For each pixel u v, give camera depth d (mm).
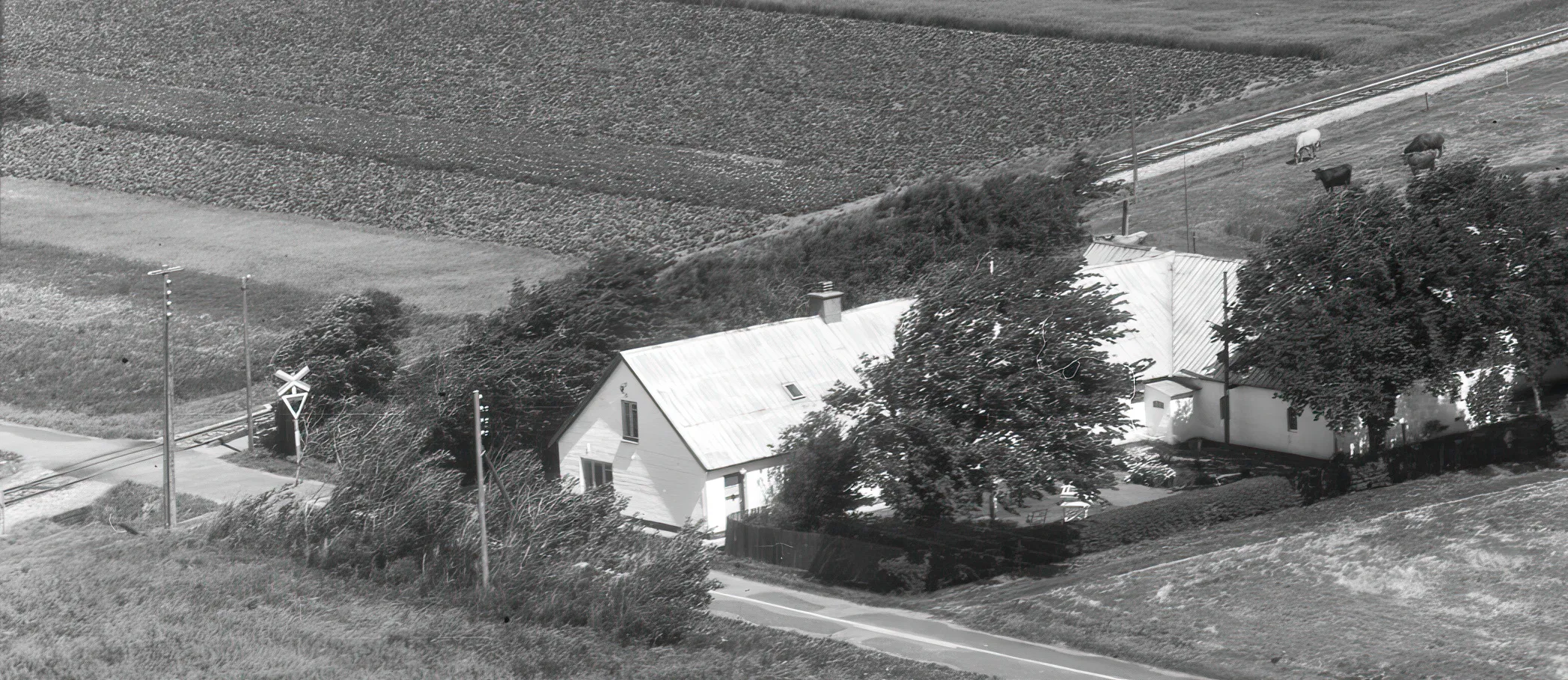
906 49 160000
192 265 121812
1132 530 54750
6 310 111438
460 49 180875
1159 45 148875
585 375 66688
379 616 47750
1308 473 57812
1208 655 44844
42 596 50375
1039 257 68438
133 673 43156
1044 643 46625
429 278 114125
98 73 189250
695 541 50125
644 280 74000
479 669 43625
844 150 136875
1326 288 59062
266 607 48812
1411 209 61938
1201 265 70000
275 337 100812
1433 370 57906
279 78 180625
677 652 46094
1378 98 119375
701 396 59281
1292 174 101000
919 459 51844
